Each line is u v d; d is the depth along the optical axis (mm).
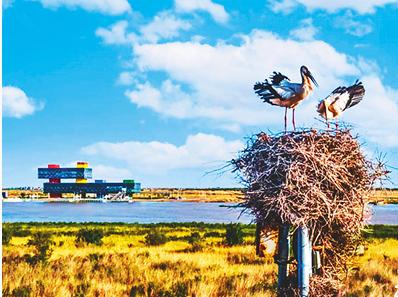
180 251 32062
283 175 8188
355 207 8375
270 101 9047
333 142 8328
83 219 103562
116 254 27766
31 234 50688
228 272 20938
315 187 8078
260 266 23078
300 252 8469
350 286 15875
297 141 8289
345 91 8820
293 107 9070
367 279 17562
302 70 8859
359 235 9117
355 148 8391
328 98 8664
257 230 9000
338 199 8320
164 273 20344
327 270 8969
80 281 18484
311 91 8859
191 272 21156
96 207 195750
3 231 42281
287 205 8109
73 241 40031
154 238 38875
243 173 8484
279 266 8961
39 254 24984
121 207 196500
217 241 39969
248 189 8461
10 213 133875
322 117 8703
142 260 25016
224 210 165500
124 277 19484
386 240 40312
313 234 8844
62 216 117812
